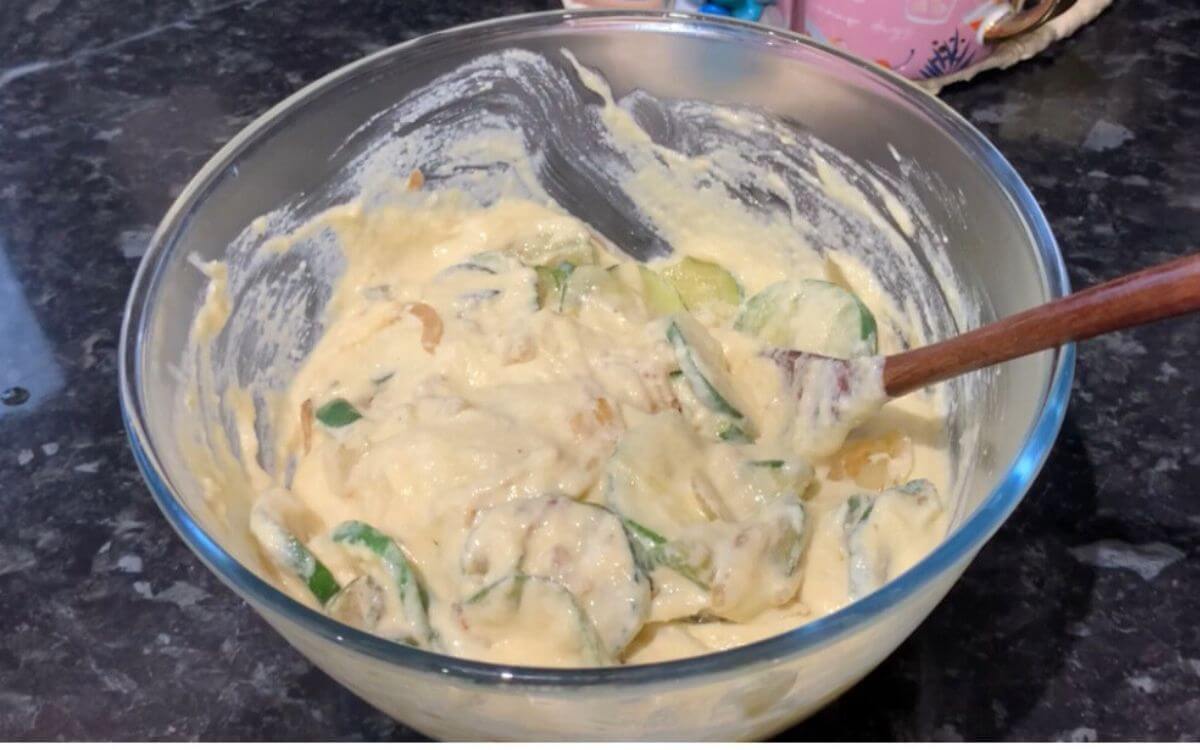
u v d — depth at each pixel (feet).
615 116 1.30
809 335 1.21
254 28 1.73
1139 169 1.43
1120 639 0.99
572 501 1.01
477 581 0.97
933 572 0.75
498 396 1.15
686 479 1.04
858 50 1.47
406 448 1.08
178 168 1.50
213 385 1.09
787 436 1.11
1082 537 1.07
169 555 1.09
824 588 1.00
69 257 1.39
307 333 1.25
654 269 1.36
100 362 1.27
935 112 1.10
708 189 1.33
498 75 1.25
